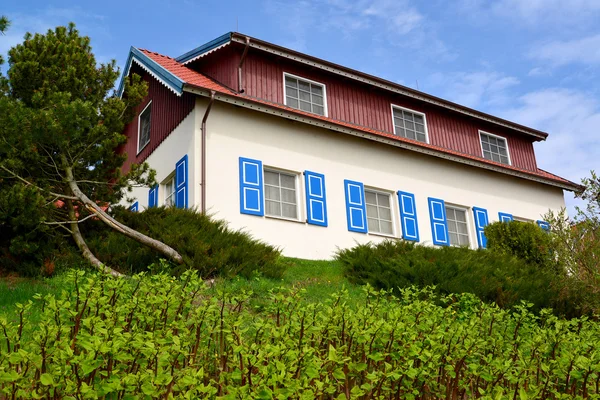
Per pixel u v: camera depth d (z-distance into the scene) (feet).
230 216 41.73
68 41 35.12
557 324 18.07
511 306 33.12
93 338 11.28
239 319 14.03
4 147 28.89
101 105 33.78
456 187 56.65
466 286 33.60
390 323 14.79
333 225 46.70
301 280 34.81
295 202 46.11
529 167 67.41
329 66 52.03
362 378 14.37
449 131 61.05
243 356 12.57
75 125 29.40
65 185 32.71
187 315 15.75
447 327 17.38
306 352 12.85
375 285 34.91
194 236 33.73
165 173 47.39
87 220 34.09
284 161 45.88
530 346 17.12
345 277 37.04
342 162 49.29
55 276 29.30
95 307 14.52
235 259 33.37
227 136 43.62
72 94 32.76
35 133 28.66
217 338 15.53
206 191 41.24
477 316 19.77
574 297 33.37
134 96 35.04
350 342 14.75
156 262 31.76
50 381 10.48
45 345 12.23
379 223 50.52
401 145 52.31
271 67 49.47
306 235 44.96
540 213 62.80
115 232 33.88
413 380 14.16
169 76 44.42
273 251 36.68
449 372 14.87
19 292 24.91
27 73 32.17
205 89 42.29
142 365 12.26
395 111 57.62
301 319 15.21
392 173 52.29
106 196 33.68
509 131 67.00
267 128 45.88
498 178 60.75
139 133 56.24
